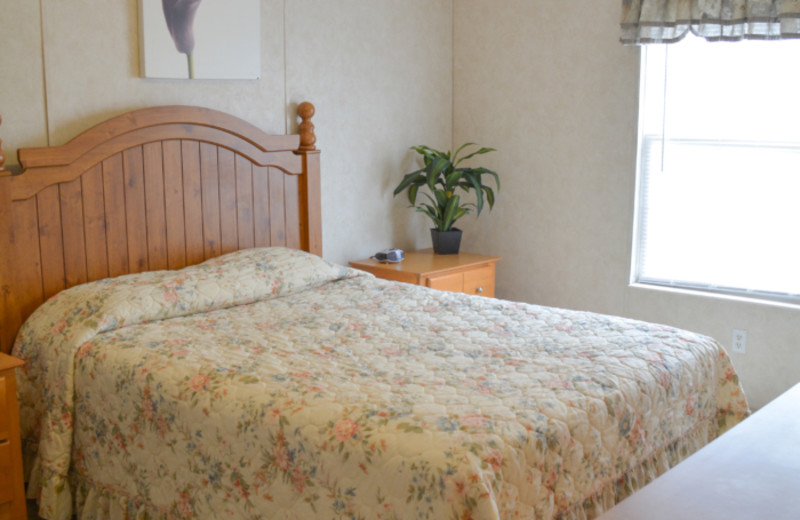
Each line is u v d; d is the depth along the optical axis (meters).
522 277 4.50
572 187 4.21
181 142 3.32
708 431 2.65
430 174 4.09
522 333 2.73
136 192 3.20
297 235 3.85
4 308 2.83
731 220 3.79
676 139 3.90
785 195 3.62
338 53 3.97
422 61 4.43
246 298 3.12
